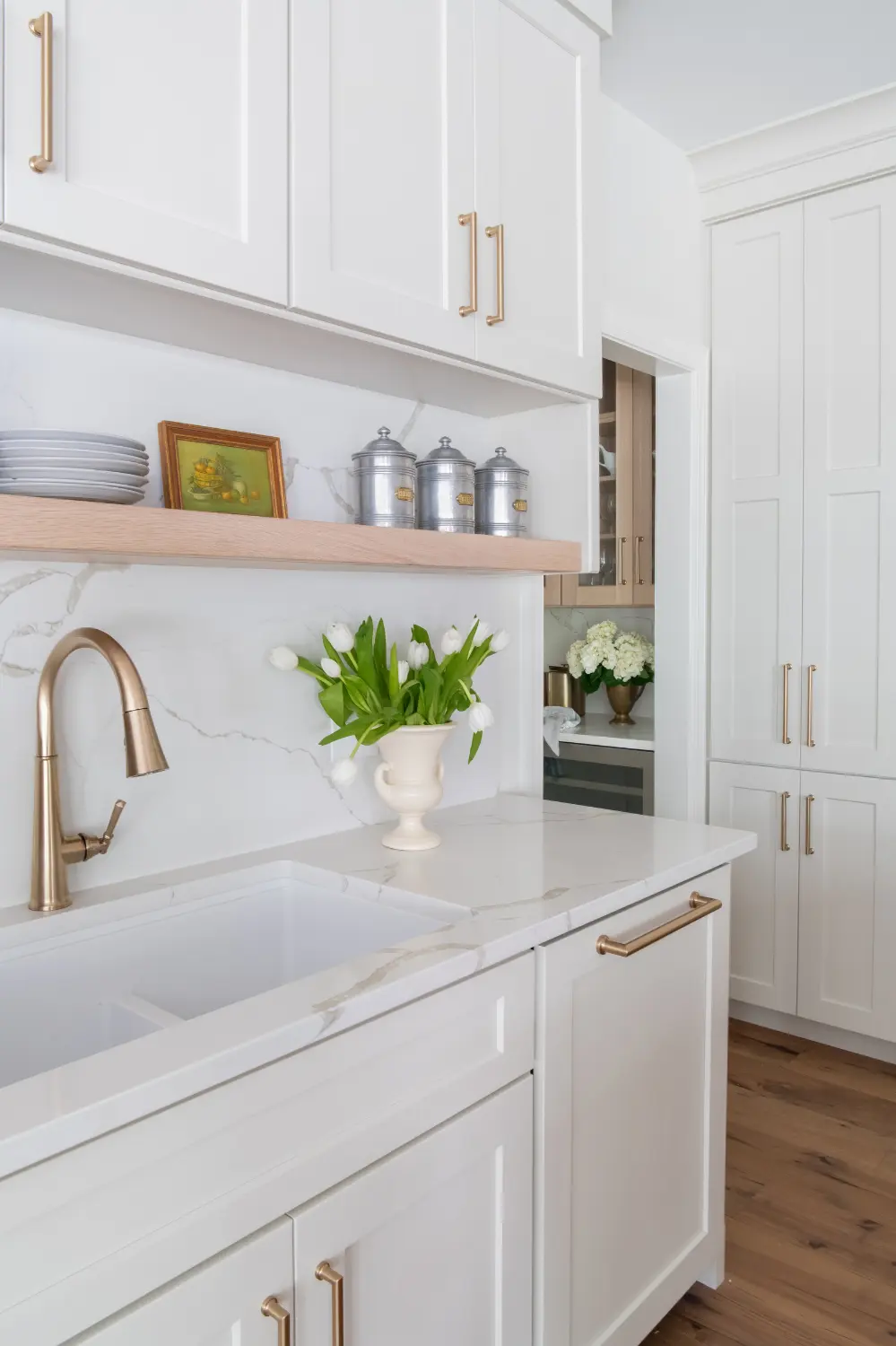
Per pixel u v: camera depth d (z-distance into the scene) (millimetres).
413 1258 1121
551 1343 1363
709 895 1709
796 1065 2746
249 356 1525
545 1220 1333
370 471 1624
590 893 1403
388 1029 1063
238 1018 953
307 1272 980
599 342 1888
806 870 2844
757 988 2967
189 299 1217
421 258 1469
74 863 1352
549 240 1743
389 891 1432
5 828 1308
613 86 2418
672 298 2787
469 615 2086
